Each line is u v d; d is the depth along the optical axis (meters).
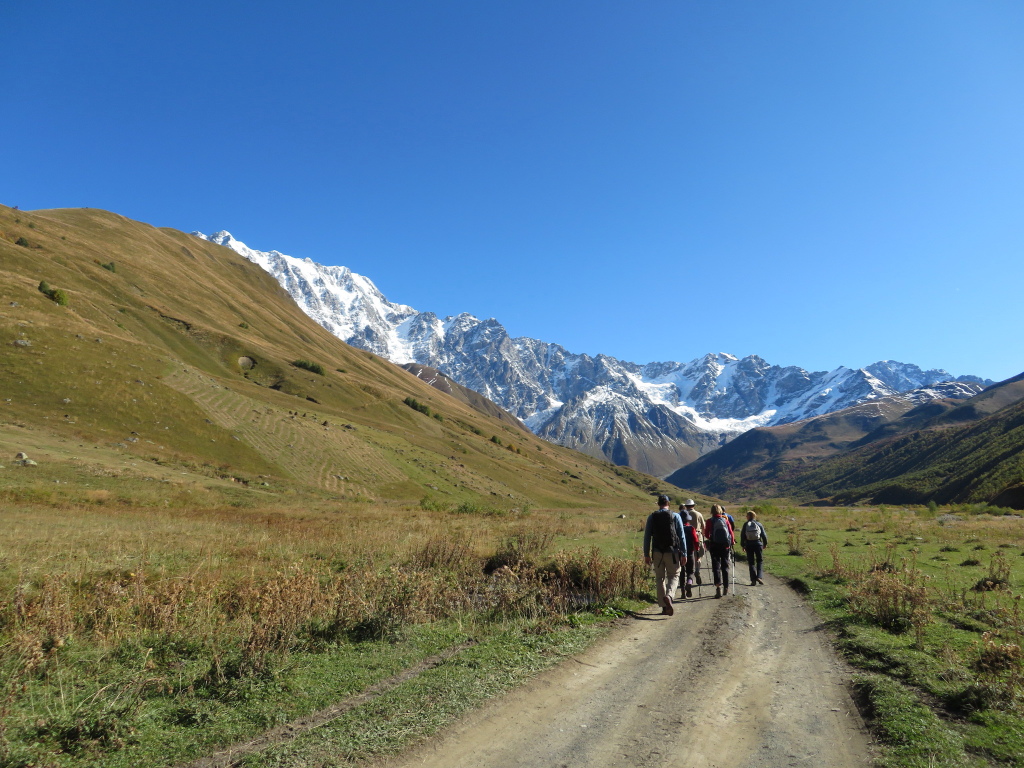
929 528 27.69
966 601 10.55
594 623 9.45
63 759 4.68
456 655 7.59
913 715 5.41
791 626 9.61
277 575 10.02
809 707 5.96
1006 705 5.62
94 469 35.00
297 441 70.75
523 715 5.75
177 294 139.62
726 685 6.64
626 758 4.80
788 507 56.56
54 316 66.50
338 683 6.66
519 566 12.59
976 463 141.00
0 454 32.44
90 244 136.00
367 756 4.84
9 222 114.44
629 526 32.34
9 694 5.57
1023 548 18.64
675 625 9.54
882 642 8.02
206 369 103.25
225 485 43.00
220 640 7.54
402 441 103.62
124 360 63.44
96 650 7.18
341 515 33.81
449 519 33.91
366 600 9.39
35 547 13.95
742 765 4.66
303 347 170.75
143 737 5.18
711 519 12.79
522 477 129.12
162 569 12.07
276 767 4.63
